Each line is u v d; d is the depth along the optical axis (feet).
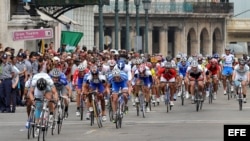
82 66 222.48
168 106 250.78
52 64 230.07
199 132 184.85
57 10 337.72
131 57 304.50
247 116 229.04
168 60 258.37
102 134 184.14
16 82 246.88
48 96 173.47
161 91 286.25
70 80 273.13
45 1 321.73
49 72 204.95
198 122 210.79
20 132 190.90
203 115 234.38
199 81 254.06
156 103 280.10
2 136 182.29
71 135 182.91
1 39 312.09
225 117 225.76
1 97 248.32
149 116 232.53
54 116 181.47
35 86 173.06
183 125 203.00
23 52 266.98
